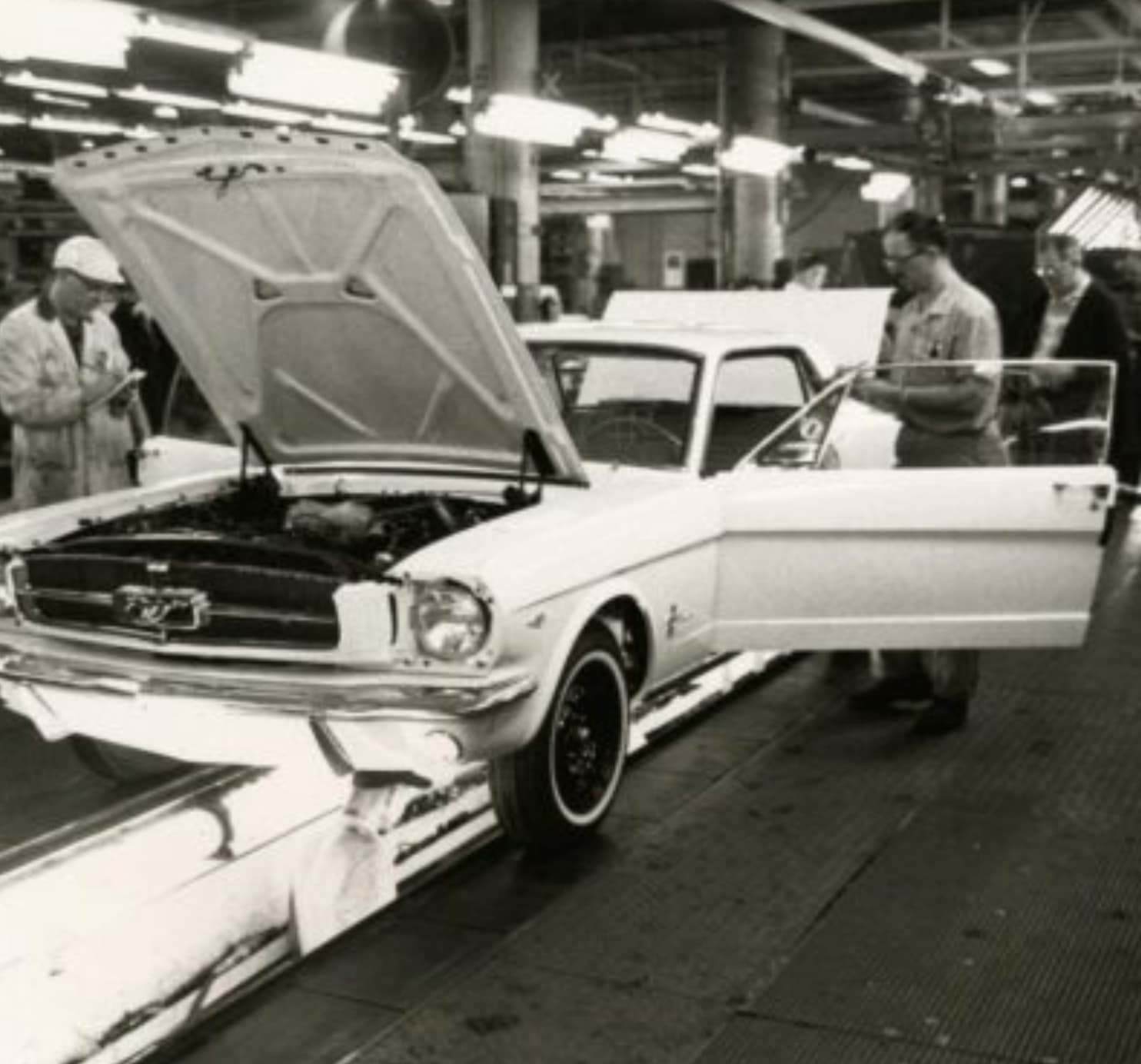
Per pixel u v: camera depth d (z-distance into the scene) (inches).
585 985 137.2
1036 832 174.6
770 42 700.7
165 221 158.7
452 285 152.6
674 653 182.4
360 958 143.3
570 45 756.0
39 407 226.8
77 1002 118.1
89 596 157.4
